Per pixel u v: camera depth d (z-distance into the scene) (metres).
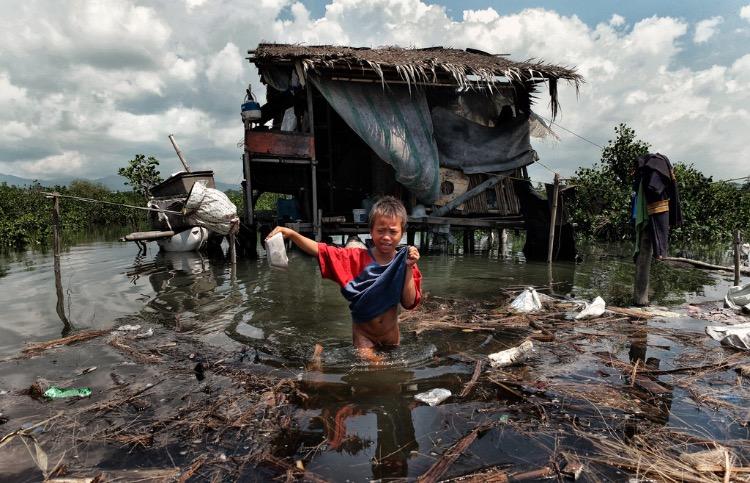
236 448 2.16
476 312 4.88
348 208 13.55
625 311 4.75
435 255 10.87
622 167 13.88
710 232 12.41
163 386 2.88
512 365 3.22
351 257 3.49
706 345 3.67
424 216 10.82
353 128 10.15
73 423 2.42
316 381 2.92
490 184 11.43
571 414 2.47
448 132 11.33
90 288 6.15
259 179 13.10
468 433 2.26
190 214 7.71
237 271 7.73
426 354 3.41
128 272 7.57
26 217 14.07
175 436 2.28
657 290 6.10
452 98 11.70
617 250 11.65
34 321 4.48
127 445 2.20
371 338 3.57
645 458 2.05
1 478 1.95
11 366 3.26
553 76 10.44
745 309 4.68
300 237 3.44
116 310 4.92
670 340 3.81
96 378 3.03
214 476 1.93
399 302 3.54
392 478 1.90
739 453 2.09
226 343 3.75
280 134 10.19
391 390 2.78
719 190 12.81
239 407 2.57
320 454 2.09
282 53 9.42
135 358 3.39
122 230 20.53
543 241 10.09
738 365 3.20
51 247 11.86
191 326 4.28
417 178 10.53
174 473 1.96
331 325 4.30
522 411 2.51
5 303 5.27
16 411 2.57
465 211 11.64
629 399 2.67
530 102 11.63
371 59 9.34
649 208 4.91
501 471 1.95
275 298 5.51
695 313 4.73
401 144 10.30
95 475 1.96
